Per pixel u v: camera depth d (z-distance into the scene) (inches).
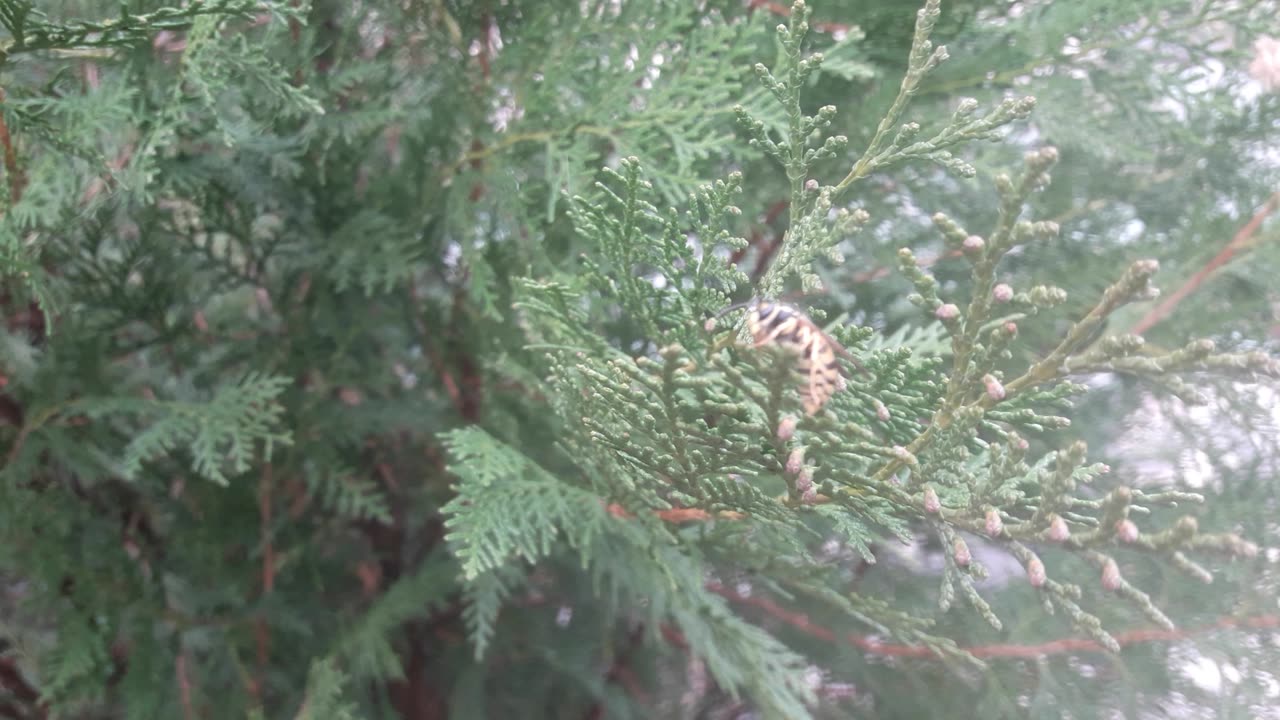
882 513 4.6
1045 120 7.8
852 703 8.5
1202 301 8.2
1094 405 9.0
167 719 7.7
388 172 8.0
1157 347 8.0
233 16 5.5
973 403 4.0
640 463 4.9
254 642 8.3
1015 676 7.8
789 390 4.0
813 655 8.5
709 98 6.7
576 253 7.6
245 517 8.5
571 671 9.2
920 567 8.9
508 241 7.8
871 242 8.3
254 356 8.2
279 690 8.4
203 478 8.3
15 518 7.1
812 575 6.1
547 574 9.4
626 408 4.6
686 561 6.5
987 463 5.3
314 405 8.2
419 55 8.2
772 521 4.9
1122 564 7.8
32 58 6.4
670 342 5.0
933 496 4.0
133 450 6.6
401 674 7.5
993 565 9.4
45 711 8.3
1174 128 7.9
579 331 5.4
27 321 7.7
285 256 8.3
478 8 7.7
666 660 10.2
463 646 9.2
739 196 7.8
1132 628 7.3
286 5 5.3
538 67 7.5
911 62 4.3
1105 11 7.4
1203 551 3.1
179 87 5.8
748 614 8.7
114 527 7.9
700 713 10.2
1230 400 7.8
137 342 8.1
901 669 8.2
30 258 6.5
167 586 8.5
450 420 8.4
